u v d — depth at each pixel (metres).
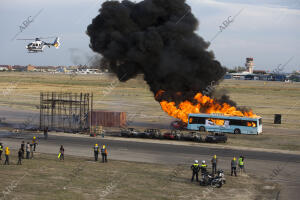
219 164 74.19
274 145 98.19
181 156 81.25
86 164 70.94
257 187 57.34
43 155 79.25
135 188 54.25
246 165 73.69
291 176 65.38
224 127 118.69
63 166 68.25
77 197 48.44
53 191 50.88
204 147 93.25
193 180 60.31
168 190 53.88
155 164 72.75
